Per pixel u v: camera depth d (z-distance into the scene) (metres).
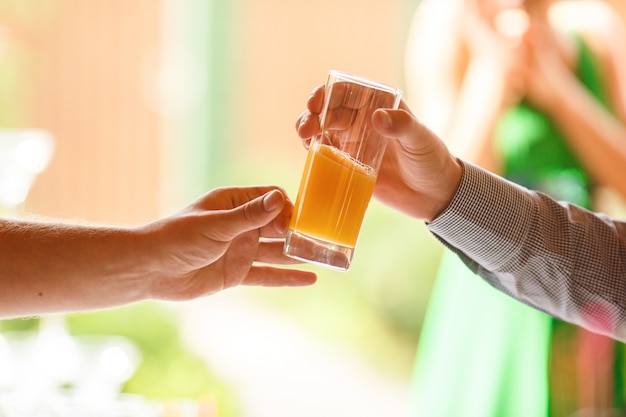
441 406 2.84
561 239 1.80
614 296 1.81
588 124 2.81
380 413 5.42
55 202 9.19
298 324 7.29
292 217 1.65
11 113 8.59
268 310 7.65
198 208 1.73
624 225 1.86
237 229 1.59
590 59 2.95
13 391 2.26
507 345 2.74
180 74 9.65
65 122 9.16
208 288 1.77
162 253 1.64
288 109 9.83
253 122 9.85
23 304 1.68
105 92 9.29
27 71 8.88
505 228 1.79
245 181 8.74
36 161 3.30
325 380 5.98
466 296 2.82
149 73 9.44
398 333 6.93
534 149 2.86
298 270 1.83
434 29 3.09
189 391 3.38
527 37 2.88
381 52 9.52
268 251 1.81
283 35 9.74
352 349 6.79
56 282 1.66
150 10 9.38
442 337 2.88
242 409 3.96
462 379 2.81
